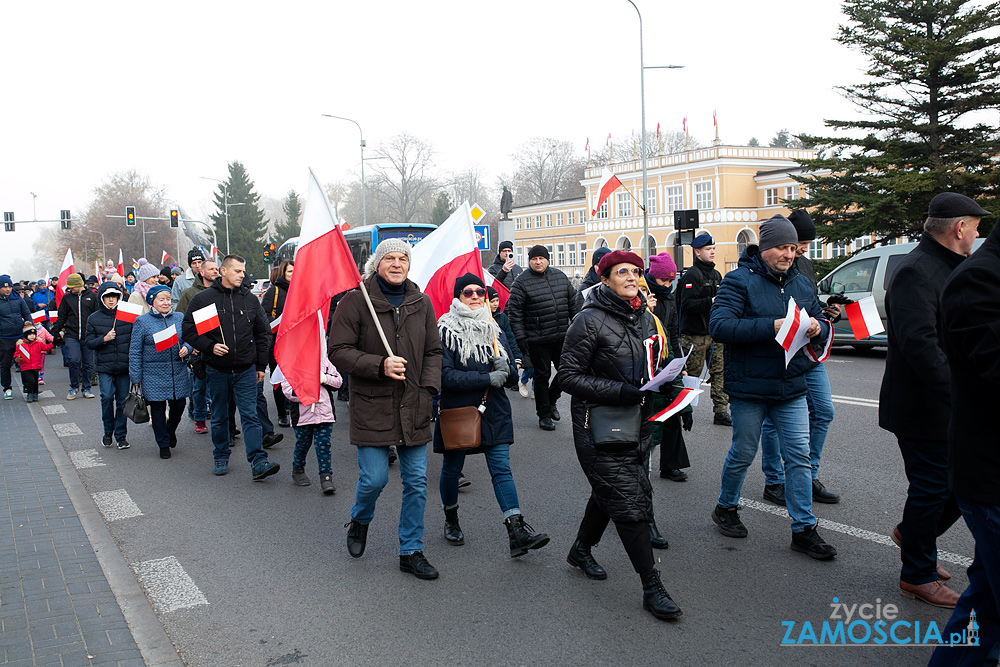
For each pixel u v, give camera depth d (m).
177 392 8.36
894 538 4.93
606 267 4.28
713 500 6.11
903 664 3.52
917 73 24.67
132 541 5.64
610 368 4.24
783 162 51.91
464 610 4.26
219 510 6.40
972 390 2.88
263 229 85.94
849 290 14.64
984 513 2.89
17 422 10.75
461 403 5.12
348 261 5.46
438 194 75.62
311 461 8.13
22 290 23.00
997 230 2.83
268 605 4.43
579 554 4.73
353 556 5.14
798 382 4.83
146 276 13.87
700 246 8.45
